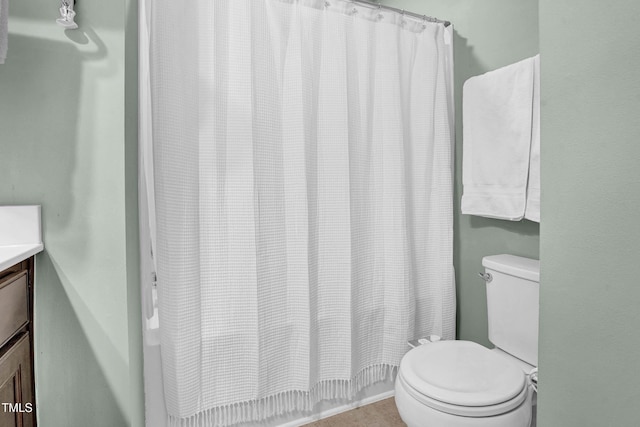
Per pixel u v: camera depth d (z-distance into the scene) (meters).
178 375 1.24
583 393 0.70
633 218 0.62
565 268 0.73
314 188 1.49
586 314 0.69
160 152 1.19
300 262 1.45
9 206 0.99
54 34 1.03
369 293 1.64
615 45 0.64
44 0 1.02
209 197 1.30
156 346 1.28
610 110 0.65
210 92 1.29
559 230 0.74
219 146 1.31
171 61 1.20
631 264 0.62
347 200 1.53
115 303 1.09
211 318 1.32
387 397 1.74
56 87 1.03
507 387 1.08
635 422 0.62
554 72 0.74
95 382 1.09
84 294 1.07
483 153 1.56
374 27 1.60
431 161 1.73
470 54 1.74
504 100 1.46
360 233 1.60
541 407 0.78
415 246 1.73
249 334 1.37
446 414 1.03
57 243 1.05
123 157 1.08
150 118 1.25
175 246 1.22
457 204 1.87
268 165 1.40
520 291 1.39
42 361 1.05
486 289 1.65
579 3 0.69
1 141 1.00
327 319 1.55
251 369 1.37
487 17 1.64
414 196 1.72
